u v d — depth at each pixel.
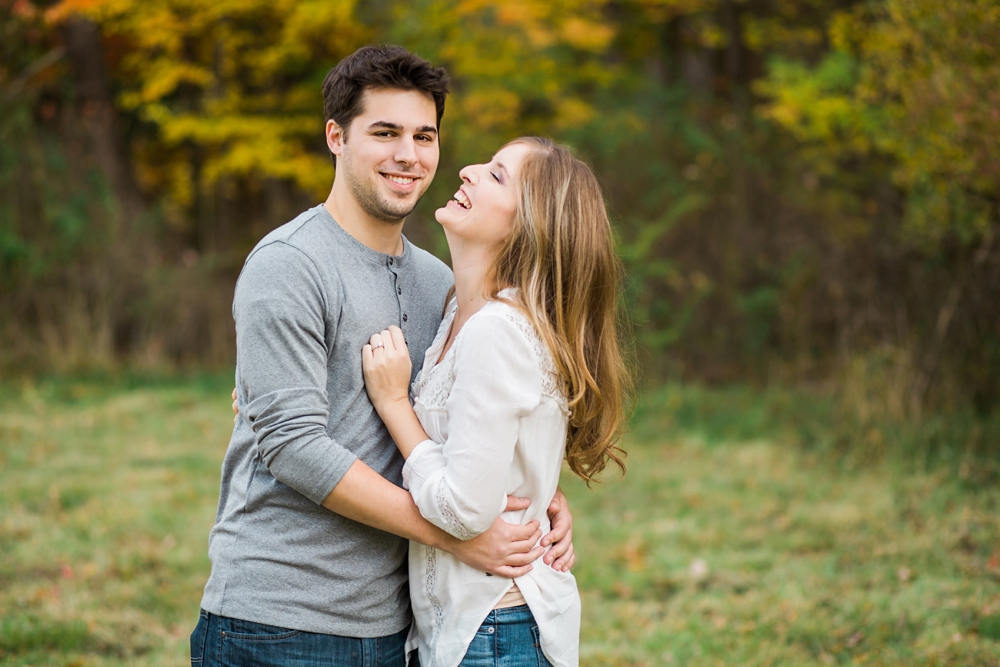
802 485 5.93
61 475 5.93
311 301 1.87
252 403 1.84
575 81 11.14
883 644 3.61
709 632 3.80
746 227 9.34
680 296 9.34
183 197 12.84
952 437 6.23
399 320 2.06
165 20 10.25
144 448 6.72
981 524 4.91
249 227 11.93
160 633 3.74
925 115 6.00
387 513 1.85
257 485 1.93
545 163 2.02
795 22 10.24
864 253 8.04
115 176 10.95
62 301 9.43
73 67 11.16
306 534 1.90
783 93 8.04
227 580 1.92
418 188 1.99
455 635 1.94
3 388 8.33
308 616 1.89
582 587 4.46
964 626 3.69
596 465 2.16
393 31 10.41
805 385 8.36
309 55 10.63
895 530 4.95
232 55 10.84
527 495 1.99
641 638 3.80
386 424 1.95
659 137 10.13
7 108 9.81
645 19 11.83
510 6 10.00
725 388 8.82
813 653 3.61
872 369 7.18
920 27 5.95
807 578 4.35
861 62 7.44
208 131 10.39
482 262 2.04
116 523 5.02
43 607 3.89
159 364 9.50
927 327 7.10
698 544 5.00
